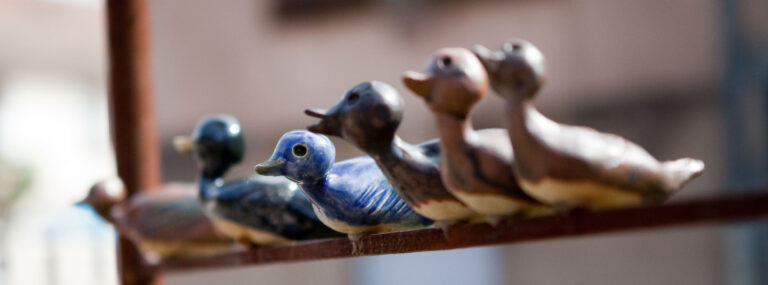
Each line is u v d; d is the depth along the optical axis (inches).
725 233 181.8
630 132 194.2
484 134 52.9
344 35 226.1
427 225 63.2
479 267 207.6
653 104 192.4
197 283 225.5
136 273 96.7
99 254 295.3
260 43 232.5
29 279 342.3
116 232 98.8
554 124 49.3
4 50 390.3
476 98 51.0
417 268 211.5
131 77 98.0
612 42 196.9
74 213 296.4
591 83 198.5
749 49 177.9
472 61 51.3
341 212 61.2
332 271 214.4
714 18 185.8
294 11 229.3
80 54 420.2
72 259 295.7
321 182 61.2
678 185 51.8
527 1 205.8
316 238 72.2
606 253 194.7
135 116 98.0
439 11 215.3
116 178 96.5
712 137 185.5
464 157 51.8
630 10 195.0
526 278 201.9
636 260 190.4
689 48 188.7
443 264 209.9
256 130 233.1
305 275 215.3
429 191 55.7
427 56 216.5
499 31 208.4
